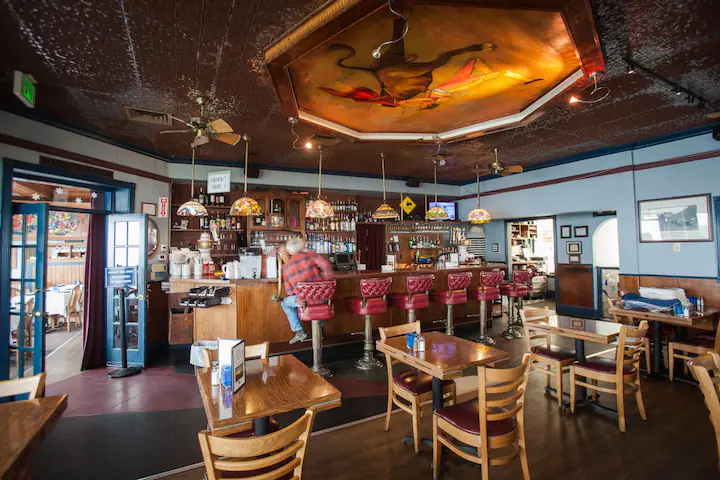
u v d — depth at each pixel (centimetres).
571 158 696
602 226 833
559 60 317
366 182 835
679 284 554
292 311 465
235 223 761
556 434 312
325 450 291
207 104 399
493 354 282
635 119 484
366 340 505
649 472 258
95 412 360
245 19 254
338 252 839
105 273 505
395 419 343
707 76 357
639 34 285
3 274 381
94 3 235
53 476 257
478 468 266
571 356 373
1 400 379
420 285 529
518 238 1070
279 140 544
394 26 262
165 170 638
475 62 319
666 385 416
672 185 563
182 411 362
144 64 316
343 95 388
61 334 694
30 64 314
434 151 627
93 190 557
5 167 385
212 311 485
